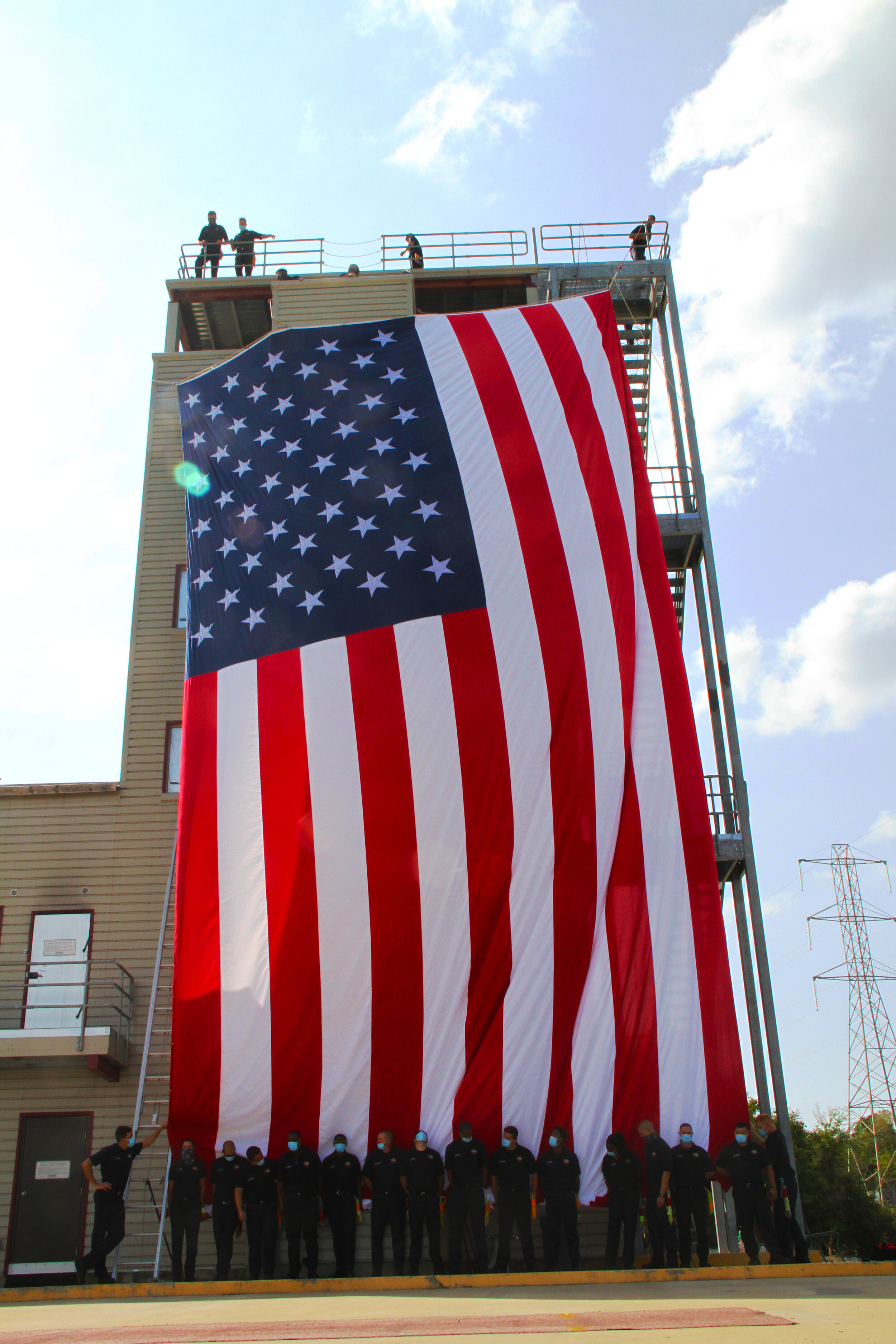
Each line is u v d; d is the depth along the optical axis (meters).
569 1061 15.27
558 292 25.44
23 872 20.17
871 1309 7.37
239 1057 15.38
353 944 15.82
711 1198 18.64
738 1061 15.34
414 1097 15.15
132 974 19.39
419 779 16.66
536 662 17.34
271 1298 11.10
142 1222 17.69
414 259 26.61
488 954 15.73
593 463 18.94
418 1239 13.94
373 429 19.38
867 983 58.09
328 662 17.47
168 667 21.66
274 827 16.52
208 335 28.28
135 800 20.62
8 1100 18.55
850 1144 54.97
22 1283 17.39
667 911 16.09
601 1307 8.05
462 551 18.19
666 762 17.03
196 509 19.17
